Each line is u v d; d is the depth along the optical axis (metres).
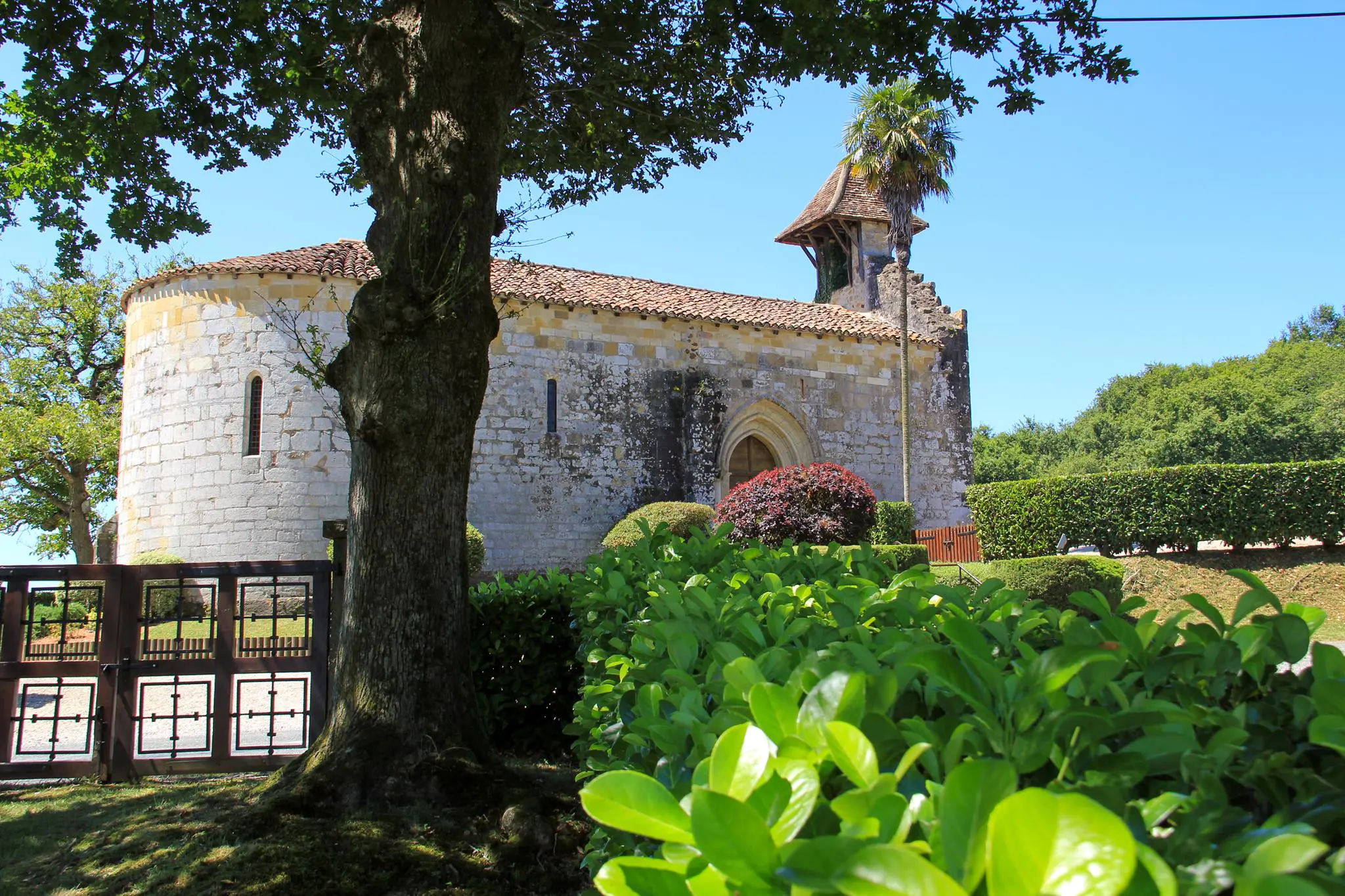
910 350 28.30
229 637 7.93
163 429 19.84
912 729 1.60
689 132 10.31
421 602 6.16
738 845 1.16
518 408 22.08
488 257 6.64
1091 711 1.44
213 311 19.72
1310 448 48.84
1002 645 2.50
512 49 6.79
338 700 6.19
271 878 4.88
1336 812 1.27
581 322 23.20
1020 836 0.95
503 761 6.62
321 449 19.31
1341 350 58.72
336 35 8.36
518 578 9.15
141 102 8.41
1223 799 1.31
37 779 7.76
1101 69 8.23
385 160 6.53
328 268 19.81
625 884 1.36
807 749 1.47
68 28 7.65
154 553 19.06
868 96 26.45
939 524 28.02
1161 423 54.62
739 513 18.92
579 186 11.00
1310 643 2.00
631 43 9.23
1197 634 2.18
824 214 31.64
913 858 0.96
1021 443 71.69
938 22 8.33
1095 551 23.84
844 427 26.75
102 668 7.78
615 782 1.44
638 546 6.05
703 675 2.70
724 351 25.12
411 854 5.20
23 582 7.87
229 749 7.82
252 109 9.37
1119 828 0.92
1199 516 18.23
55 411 29.44
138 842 5.62
